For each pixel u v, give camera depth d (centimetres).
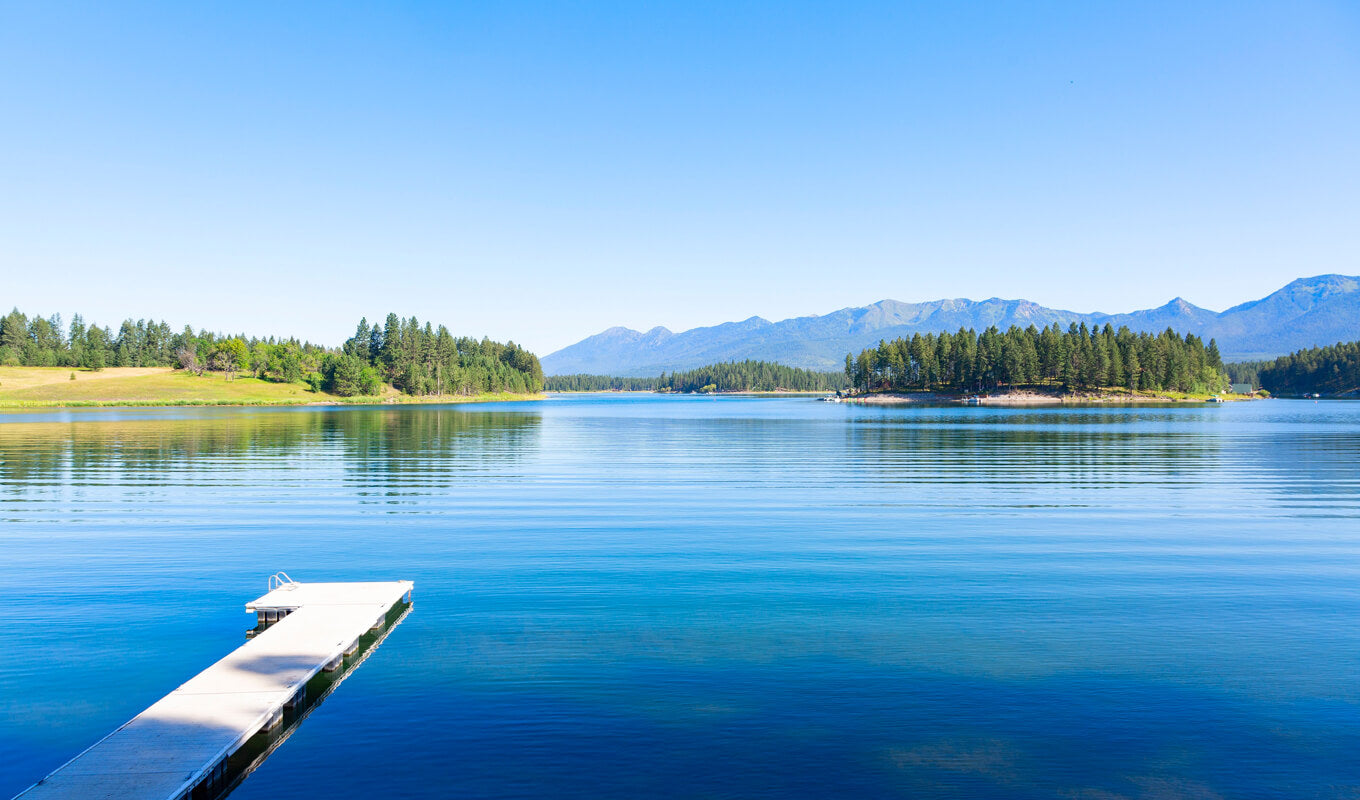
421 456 5181
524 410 17000
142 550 2150
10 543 2236
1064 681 1225
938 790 909
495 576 1866
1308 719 1097
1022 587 1767
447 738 1036
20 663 1297
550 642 1393
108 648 1367
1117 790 913
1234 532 2448
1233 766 970
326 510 2853
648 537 2350
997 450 5816
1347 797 902
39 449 5381
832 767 962
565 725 1070
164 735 984
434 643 1387
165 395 17300
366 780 933
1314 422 10344
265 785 921
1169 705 1139
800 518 2711
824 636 1427
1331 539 2336
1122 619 1532
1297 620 1528
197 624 1503
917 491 3450
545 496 3266
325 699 1151
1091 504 3053
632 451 5788
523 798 892
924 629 1469
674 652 1343
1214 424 9881
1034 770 957
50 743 1023
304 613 1473
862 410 16700
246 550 2155
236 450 5450
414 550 2158
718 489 3509
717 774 945
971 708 1128
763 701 1147
